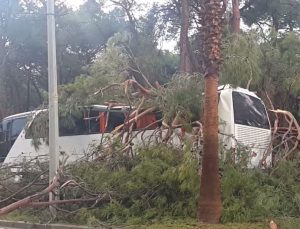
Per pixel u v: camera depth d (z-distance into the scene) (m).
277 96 17.44
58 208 12.42
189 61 25.92
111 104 16.31
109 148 13.35
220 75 13.10
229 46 13.39
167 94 13.57
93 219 11.23
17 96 36.88
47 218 12.66
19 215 13.61
